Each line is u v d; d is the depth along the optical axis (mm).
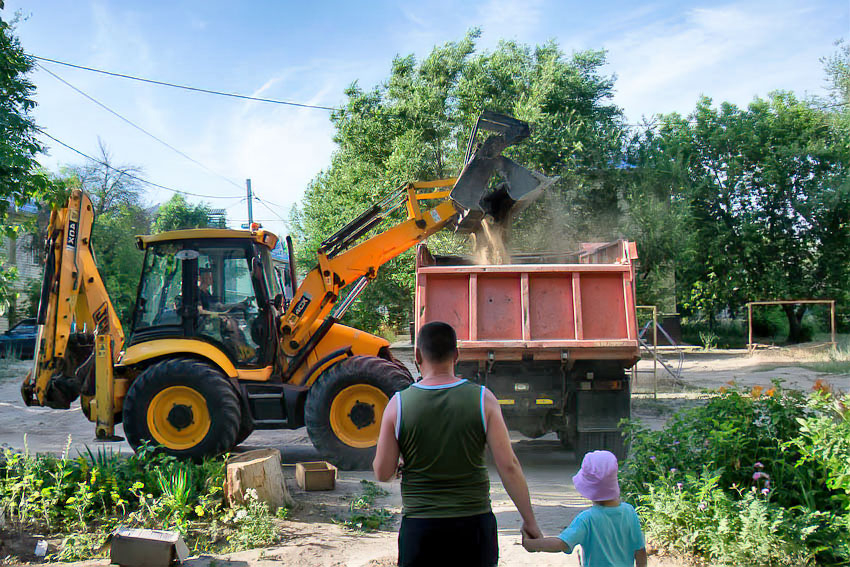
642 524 5363
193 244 9219
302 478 7578
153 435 8547
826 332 37031
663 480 5359
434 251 22766
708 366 22609
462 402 3082
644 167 25094
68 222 8984
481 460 3111
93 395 9211
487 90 25188
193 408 8609
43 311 8852
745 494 5230
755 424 5668
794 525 4695
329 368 9102
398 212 23531
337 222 28344
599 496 3373
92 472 6371
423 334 3234
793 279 33969
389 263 25969
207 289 9188
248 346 9039
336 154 32375
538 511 6703
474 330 8578
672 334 33625
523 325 8562
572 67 25078
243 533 5566
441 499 3049
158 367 8586
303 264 34812
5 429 11906
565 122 24109
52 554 5266
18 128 8273
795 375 19109
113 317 9594
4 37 8969
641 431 6172
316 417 8727
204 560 5105
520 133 9094
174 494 6102
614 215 25078
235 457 6828
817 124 33812
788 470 5293
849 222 33406
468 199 9125
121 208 31547
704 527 4945
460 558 3008
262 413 8914
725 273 33969
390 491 7496
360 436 8797
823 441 5004
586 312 8625
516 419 9359
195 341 8977
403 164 24922
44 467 6590
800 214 33312
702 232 33031
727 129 33219
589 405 8742
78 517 5953
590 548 3350
